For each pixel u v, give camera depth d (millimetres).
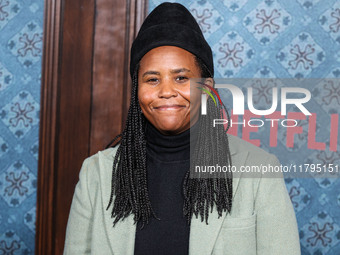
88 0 1963
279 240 925
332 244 1809
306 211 1817
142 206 993
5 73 1999
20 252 1986
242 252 925
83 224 1063
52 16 1949
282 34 1844
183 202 997
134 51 990
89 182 1091
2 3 2008
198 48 949
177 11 980
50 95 1945
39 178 1953
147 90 934
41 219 1949
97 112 1970
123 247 985
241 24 1861
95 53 1966
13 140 1993
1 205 1994
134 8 1916
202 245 927
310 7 1835
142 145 1057
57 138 1959
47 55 1949
